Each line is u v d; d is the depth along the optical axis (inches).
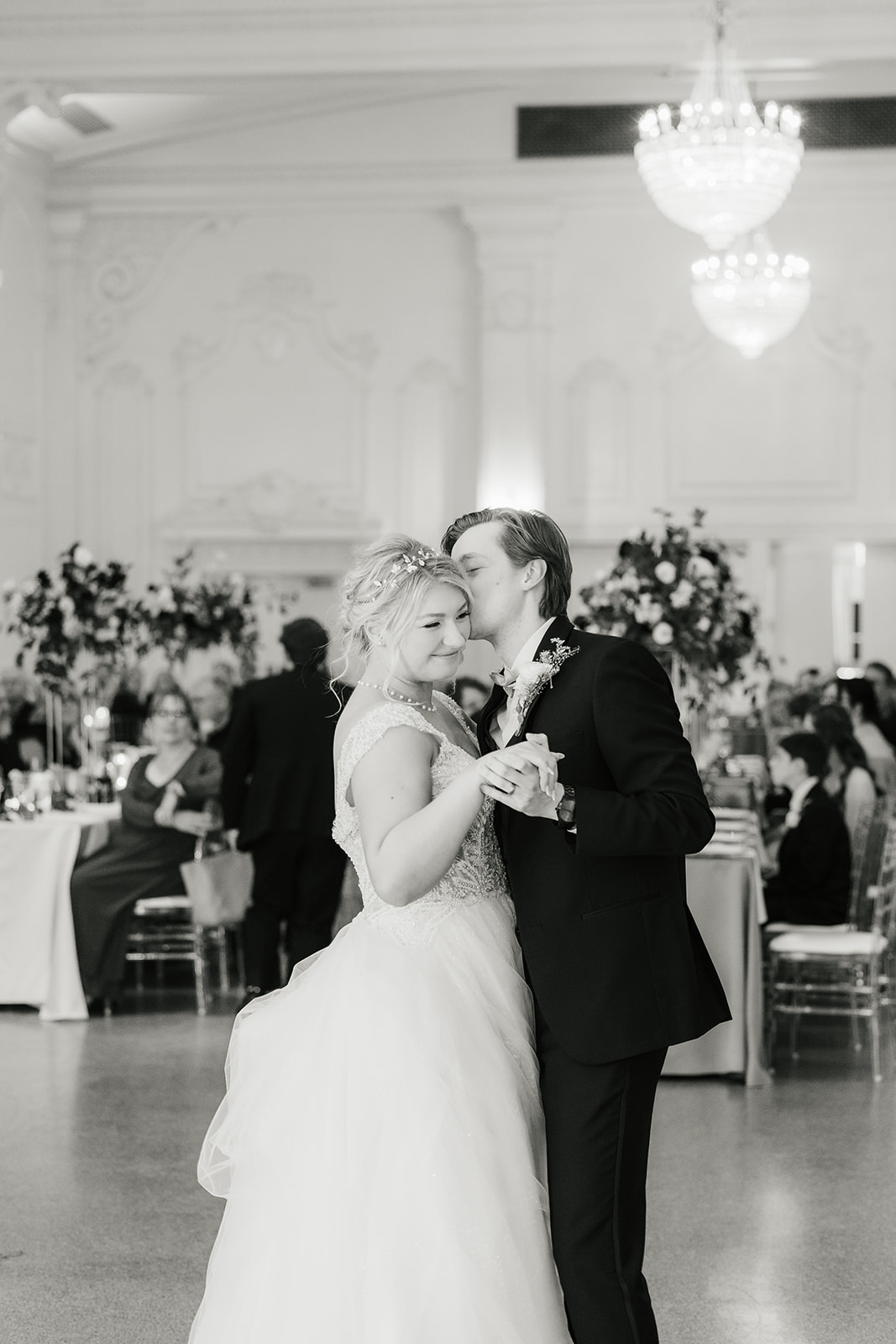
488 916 109.0
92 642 354.6
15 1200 188.2
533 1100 106.8
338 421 559.2
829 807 284.0
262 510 559.8
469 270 552.7
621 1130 103.7
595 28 421.7
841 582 644.1
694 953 108.5
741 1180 197.0
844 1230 177.9
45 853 298.7
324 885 271.6
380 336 557.0
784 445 539.5
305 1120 106.3
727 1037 248.1
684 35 418.9
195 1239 174.1
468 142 544.1
